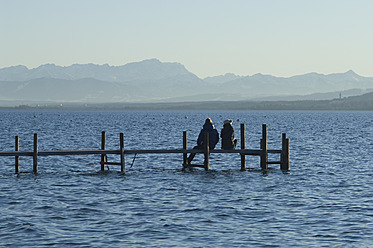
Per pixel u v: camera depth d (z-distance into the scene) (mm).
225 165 40500
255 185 29703
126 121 176875
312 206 23250
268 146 63719
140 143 67625
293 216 21125
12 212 21672
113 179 32125
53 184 29750
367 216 21094
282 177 33156
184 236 17953
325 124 149125
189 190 27812
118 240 17391
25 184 29672
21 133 88562
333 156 47750
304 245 16906
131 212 21859
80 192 27000
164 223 19797
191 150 35406
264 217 20969
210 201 24469
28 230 18562
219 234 18250
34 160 33625
